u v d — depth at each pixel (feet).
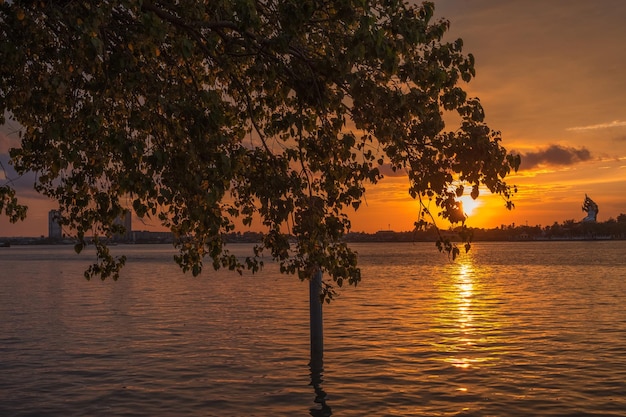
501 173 23.39
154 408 40.75
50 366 54.24
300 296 127.85
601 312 96.12
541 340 67.62
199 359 57.16
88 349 63.00
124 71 20.59
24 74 22.38
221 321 85.66
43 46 21.62
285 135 28.50
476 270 257.14
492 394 43.83
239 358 57.47
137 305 110.01
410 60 22.80
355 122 25.66
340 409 40.37
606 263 315.99
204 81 29.71
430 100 24.48
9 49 19.36
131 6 19.36
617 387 45.47
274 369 52.54
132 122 21.24
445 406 40.83
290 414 39.32
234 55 23.80
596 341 66.69
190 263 28.35
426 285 163.53
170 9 22.94
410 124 24.64
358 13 22.00
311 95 23.81
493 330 75.61
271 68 23.41
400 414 39.17
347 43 22.75
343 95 23.91
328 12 23.39
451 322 83.66
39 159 28.14
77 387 46.52
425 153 24.23
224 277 200.85
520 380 48.03
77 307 107.04
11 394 44.45
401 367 53.16
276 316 91.35
